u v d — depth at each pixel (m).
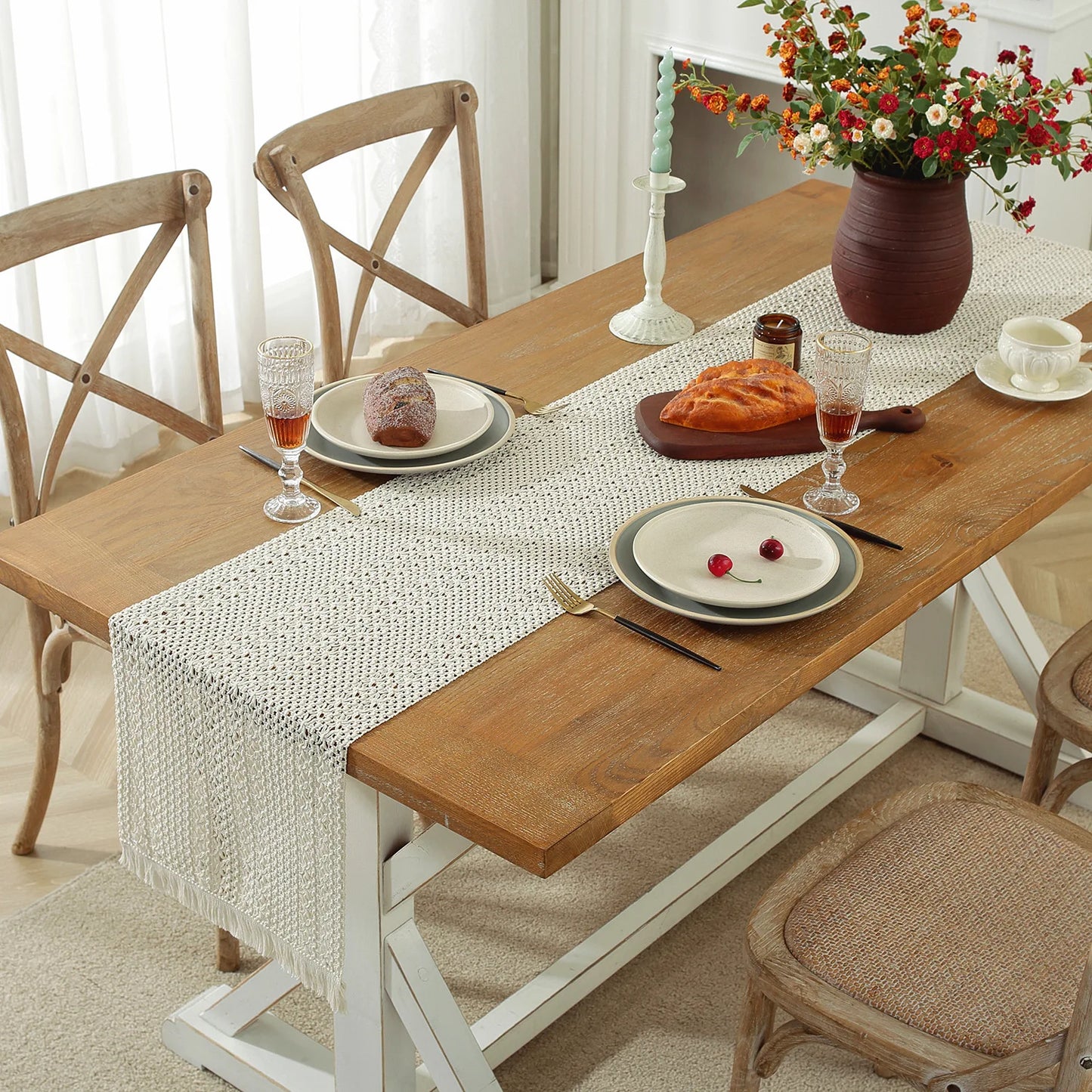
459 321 2.38
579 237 3.87
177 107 3.01
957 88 1.75
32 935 1.96
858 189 1.87
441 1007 1.40
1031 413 1.74
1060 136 1.73
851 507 1.54
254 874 1.41
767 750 2.30
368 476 1.62
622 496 1.57
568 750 1.20
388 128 2.24
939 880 1.40
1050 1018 1.25
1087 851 1.43
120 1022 1.84
